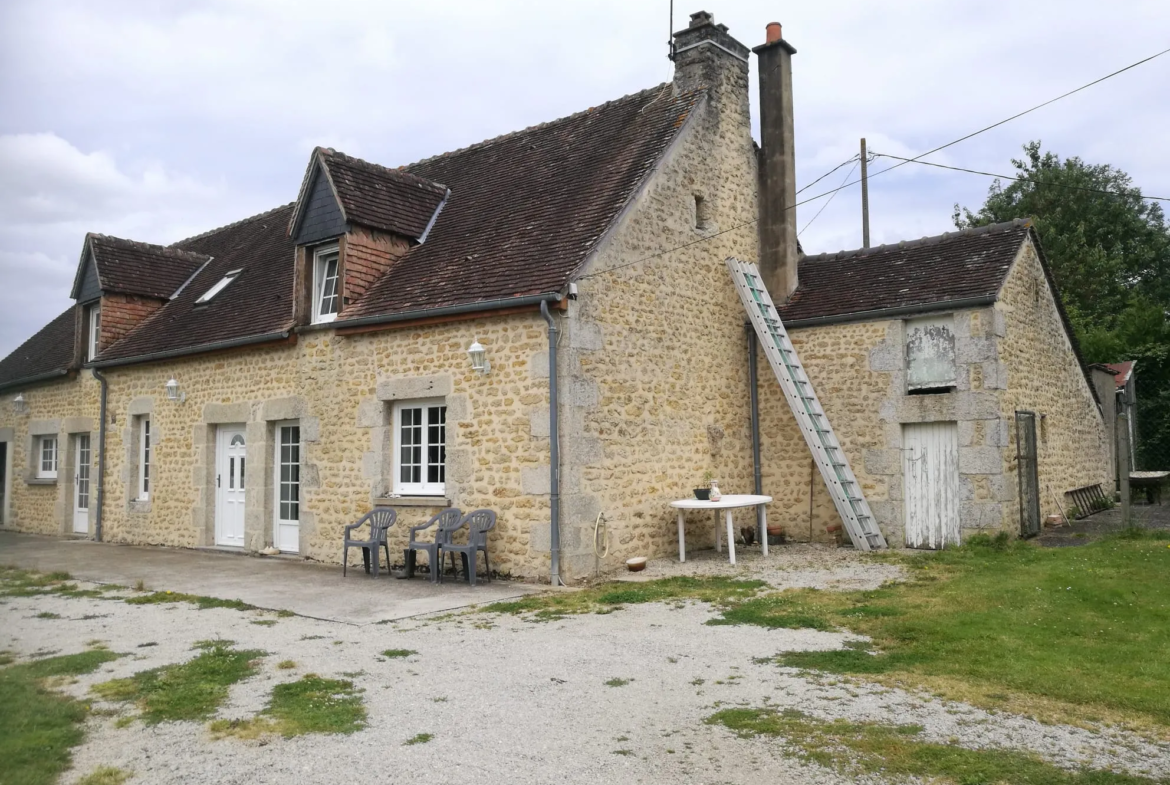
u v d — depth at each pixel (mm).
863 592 7848
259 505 11938
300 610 7781
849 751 4152
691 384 11000
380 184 11812
